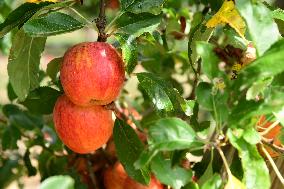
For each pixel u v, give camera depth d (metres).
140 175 0.65
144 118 0.97
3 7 1.03
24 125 1.03
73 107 0.66
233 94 0.53
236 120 0.51
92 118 0.65
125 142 0.67
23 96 0.75
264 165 0.54
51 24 0.62
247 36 0.65
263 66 0.50
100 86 0.62
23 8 0.65
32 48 0.71
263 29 0.53
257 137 0.54
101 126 0.66
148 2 0.65
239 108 0.52
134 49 0.64
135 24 0.64
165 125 0.52
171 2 1.01
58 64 0.80
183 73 1.08
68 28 0.63
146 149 0.51
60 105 0.67
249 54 0.62
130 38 0.64
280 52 0.50
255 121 0.53
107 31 0.65
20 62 0.72
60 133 0.67
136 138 0.66
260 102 0.51
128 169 0.66
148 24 0.64
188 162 0.69
